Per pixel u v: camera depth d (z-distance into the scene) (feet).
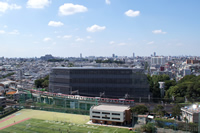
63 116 501.15
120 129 388.16
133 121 433.48
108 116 424.46
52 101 633.61
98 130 385.70
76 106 574.56
